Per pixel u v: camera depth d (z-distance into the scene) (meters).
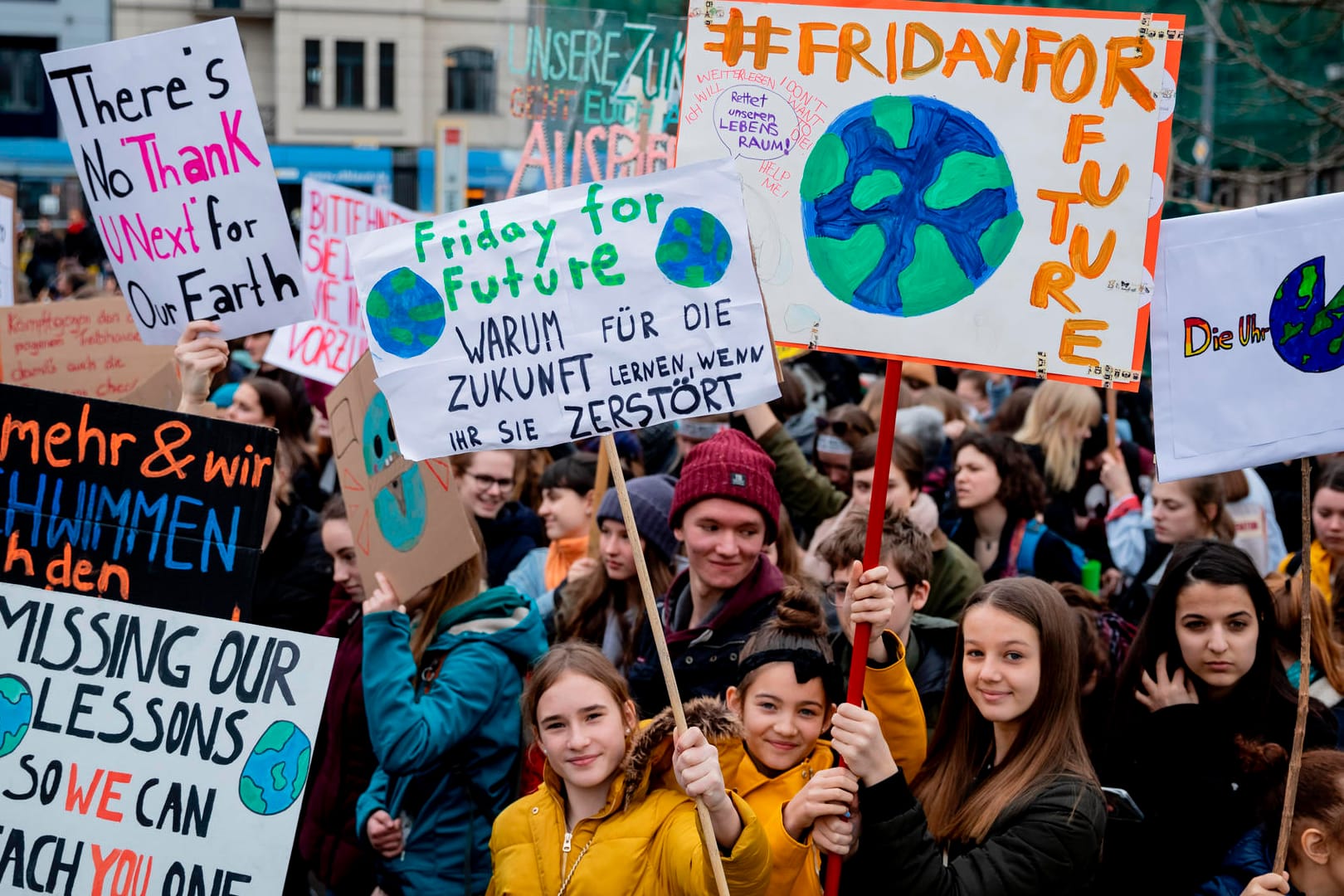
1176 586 3.87
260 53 33.44
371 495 4.17
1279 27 10.16
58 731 3.30
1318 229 3.30
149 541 3.38
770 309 3.42
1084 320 3.23
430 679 4.18
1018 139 3.25
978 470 5.75
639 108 7.31
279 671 3.31
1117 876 3.68
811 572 5.38
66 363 5.44
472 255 3.32
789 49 3.37
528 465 7.04
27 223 26.06
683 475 4.21
